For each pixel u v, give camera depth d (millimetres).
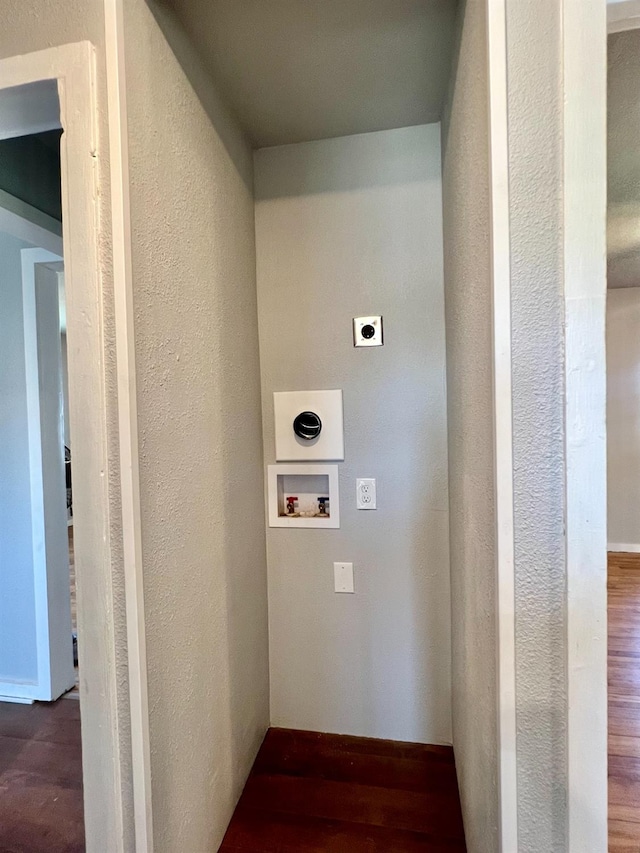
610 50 1200
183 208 1100
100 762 870
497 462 712
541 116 674
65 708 1988
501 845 728
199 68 1188
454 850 1188
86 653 870
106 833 874
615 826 1331
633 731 1713
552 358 685
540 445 693
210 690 1197
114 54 831
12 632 2076
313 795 1362
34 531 2033
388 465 1553
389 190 1524
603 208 657
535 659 707
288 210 1590
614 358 3793
